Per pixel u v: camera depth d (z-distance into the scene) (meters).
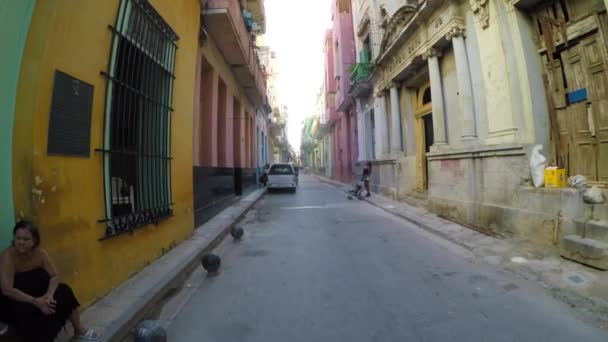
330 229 8.16
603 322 3.16
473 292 3.99
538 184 5.77
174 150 6.14
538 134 6.20
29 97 2.89
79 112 3.50
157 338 2.78
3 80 2.68
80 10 3.51
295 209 12.11
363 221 9.20
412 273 4.73
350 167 24.33
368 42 17.12
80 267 3.41
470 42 7.87
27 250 2.53
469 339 2.91
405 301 3.75
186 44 6.84
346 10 23.28
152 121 5.30
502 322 3.22
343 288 4.19
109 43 4.08
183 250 5.81
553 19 6.04
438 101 9.34
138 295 3.80
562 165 5.96
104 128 3.96
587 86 5.52
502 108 6.74
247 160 18.28
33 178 2.85
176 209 6.21
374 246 6.36
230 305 3.76
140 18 4.82
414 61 10.51
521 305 3.60
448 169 8.43
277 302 3.80
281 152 59.03
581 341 2.86
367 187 14.79
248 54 12.65
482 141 7.46
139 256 4.69
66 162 3.29
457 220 7.91
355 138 22.00
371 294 3.98
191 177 7.15
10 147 2.71
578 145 5.69
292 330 3.12
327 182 29.97
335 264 5.23
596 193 4.77
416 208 10.48
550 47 6.09
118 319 3.19
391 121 13.48
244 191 16.12
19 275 2.57
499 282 4.30
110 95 4.06
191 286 4.43
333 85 30.88
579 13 5.60
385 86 13.77
